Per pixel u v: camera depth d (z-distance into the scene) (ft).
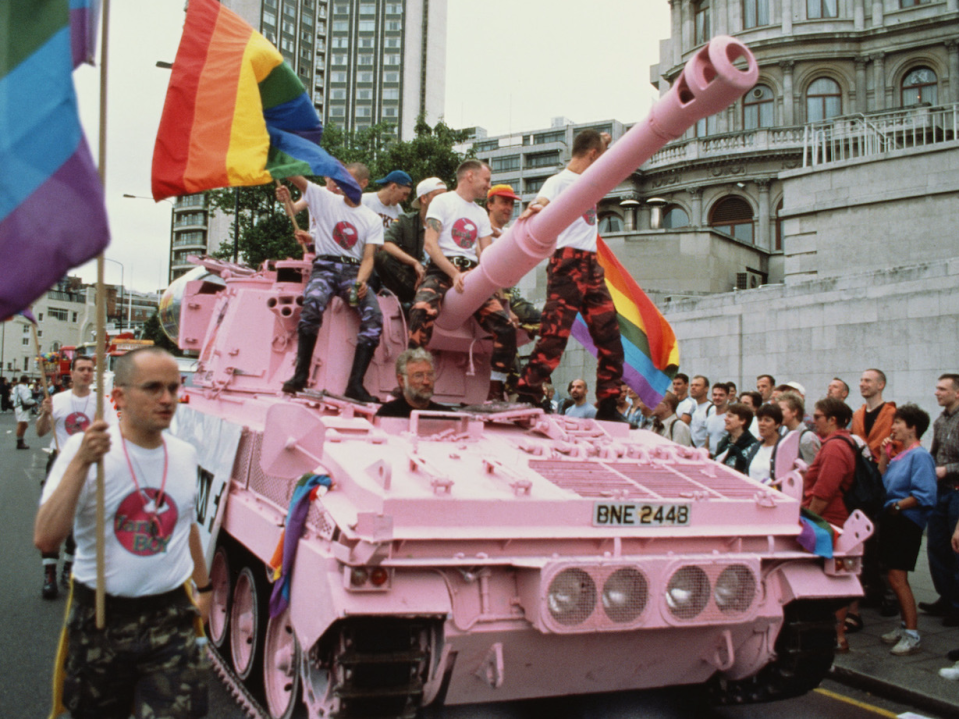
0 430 103.45
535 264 17.71
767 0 116.26
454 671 13.60
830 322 45.55
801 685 16.22
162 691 10.56
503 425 19.07
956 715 17.43
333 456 14.57
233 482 19.07
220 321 25.20
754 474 23.36
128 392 10.87
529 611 13.29
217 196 74.90
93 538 10.58
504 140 273.33
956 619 23.59
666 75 124.06
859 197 55.72
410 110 341.41
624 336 25.31
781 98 115.03
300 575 13.39
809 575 15.64
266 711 16.53
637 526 14.60
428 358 17.62
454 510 13.33
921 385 41.22
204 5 20.54
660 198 116.98
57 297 273.33
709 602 14.34
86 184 9.84
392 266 22.44
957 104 59.67
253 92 20.18
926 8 108.99
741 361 50.34
